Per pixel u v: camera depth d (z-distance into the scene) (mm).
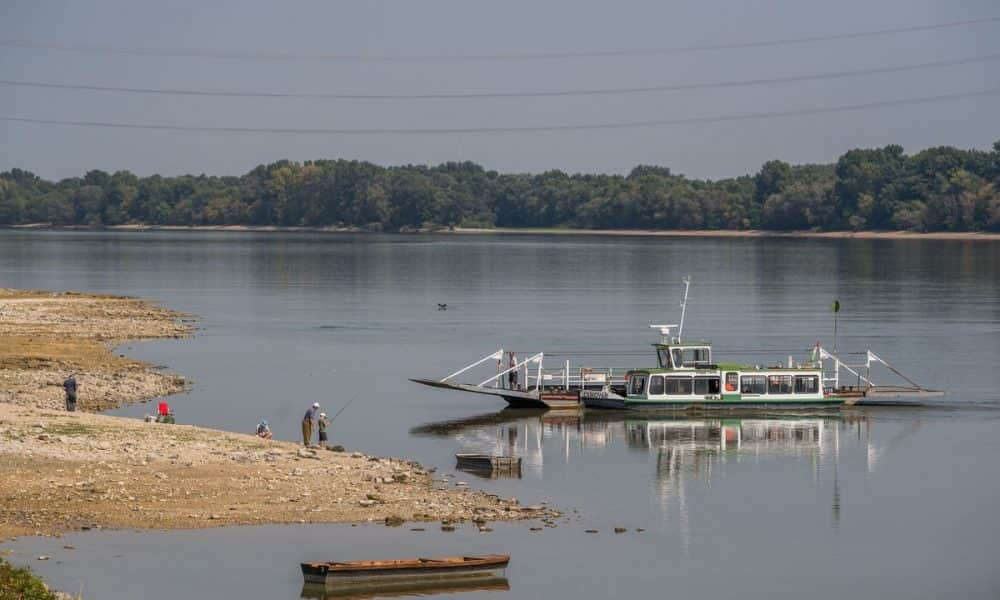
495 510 107312
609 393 165875
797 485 122062
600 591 89562
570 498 114312
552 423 156000
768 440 145750
